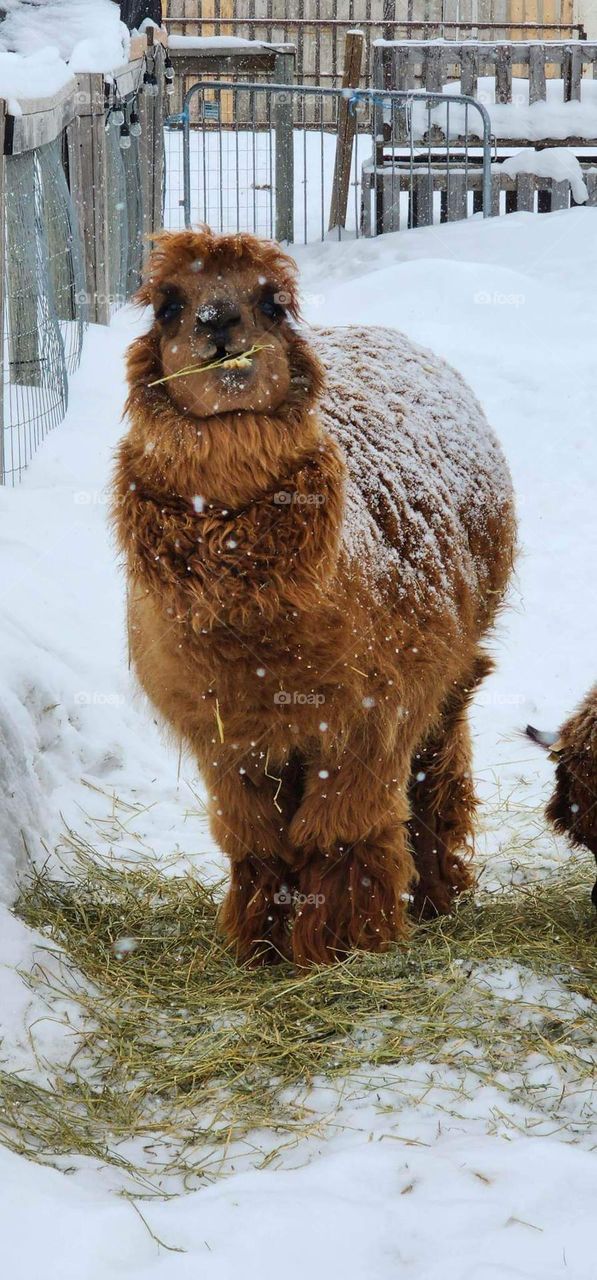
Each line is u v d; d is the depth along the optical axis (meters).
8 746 5.12
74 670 6.39
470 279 12.16
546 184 16.33
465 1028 3.85
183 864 5.27
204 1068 3.73
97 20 13.43
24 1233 2.80
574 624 7.68
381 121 16.41
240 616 3.64
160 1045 3.88
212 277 3.59
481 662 4.96
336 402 4.35
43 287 9.06
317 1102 3.58
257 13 23.20
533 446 9.84
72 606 6.91
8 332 8.70
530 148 16.52
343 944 4.26
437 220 17.89
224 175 19.75
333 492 3.63
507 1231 2.91
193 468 3.53
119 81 12.72
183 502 3.61
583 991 4.11
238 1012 4.03
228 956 4.48
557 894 4.94
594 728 4.65
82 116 11.33
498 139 16.41
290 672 3.76
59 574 7.17
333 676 3.80
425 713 4.28
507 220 15.15
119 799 5.80
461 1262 2.79
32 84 9.14
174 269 3.63
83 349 10.94
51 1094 3.54
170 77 16.95
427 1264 2.81
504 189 16.42
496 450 5.12
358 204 18.92
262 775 4.17
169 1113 3.58
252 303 3.62
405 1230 2.92
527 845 5.48
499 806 5.89
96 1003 4.07
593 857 5.34
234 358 3.46
